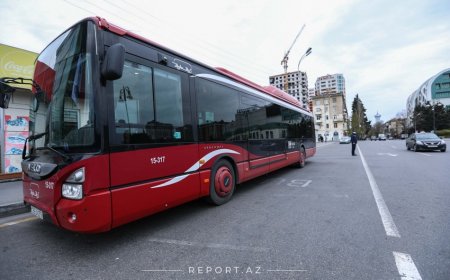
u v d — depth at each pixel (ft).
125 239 12.51
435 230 12.57
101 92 10.48
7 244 12.15
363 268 9.25
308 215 15.46
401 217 14.61
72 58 11.32
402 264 9.43
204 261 10.12
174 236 12.76
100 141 10.22
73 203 9.82
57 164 10.48
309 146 43.75
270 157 26.86
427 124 235.20
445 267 9.18
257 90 25.57
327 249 10.83
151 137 12.62
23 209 17.94
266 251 10.82
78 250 11.37
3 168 29.53
